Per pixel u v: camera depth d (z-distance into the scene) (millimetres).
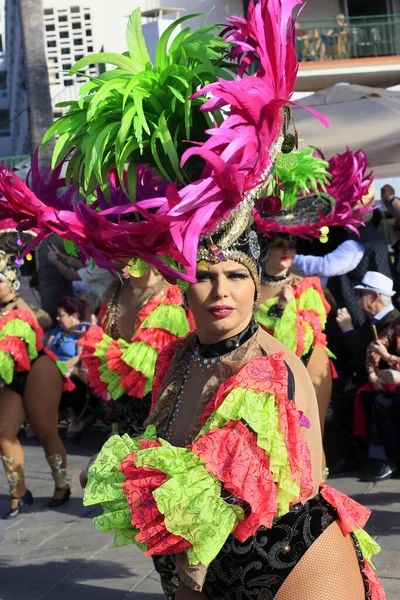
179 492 1930
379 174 7715
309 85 18641
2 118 33438
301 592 2035
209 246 2014
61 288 8703
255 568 2061
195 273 1872
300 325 4223
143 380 4062
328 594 2029
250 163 1918
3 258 5336
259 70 1961
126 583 4340
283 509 1952
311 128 7703
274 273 4375
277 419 1930
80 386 7277
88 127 2049
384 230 10508
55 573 4531
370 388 5855
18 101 23531
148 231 1820
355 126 7648
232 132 1840
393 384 5648
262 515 1894
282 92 1984
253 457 1917
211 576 2131
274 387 1944
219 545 1938
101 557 4730
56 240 8242
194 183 1838
